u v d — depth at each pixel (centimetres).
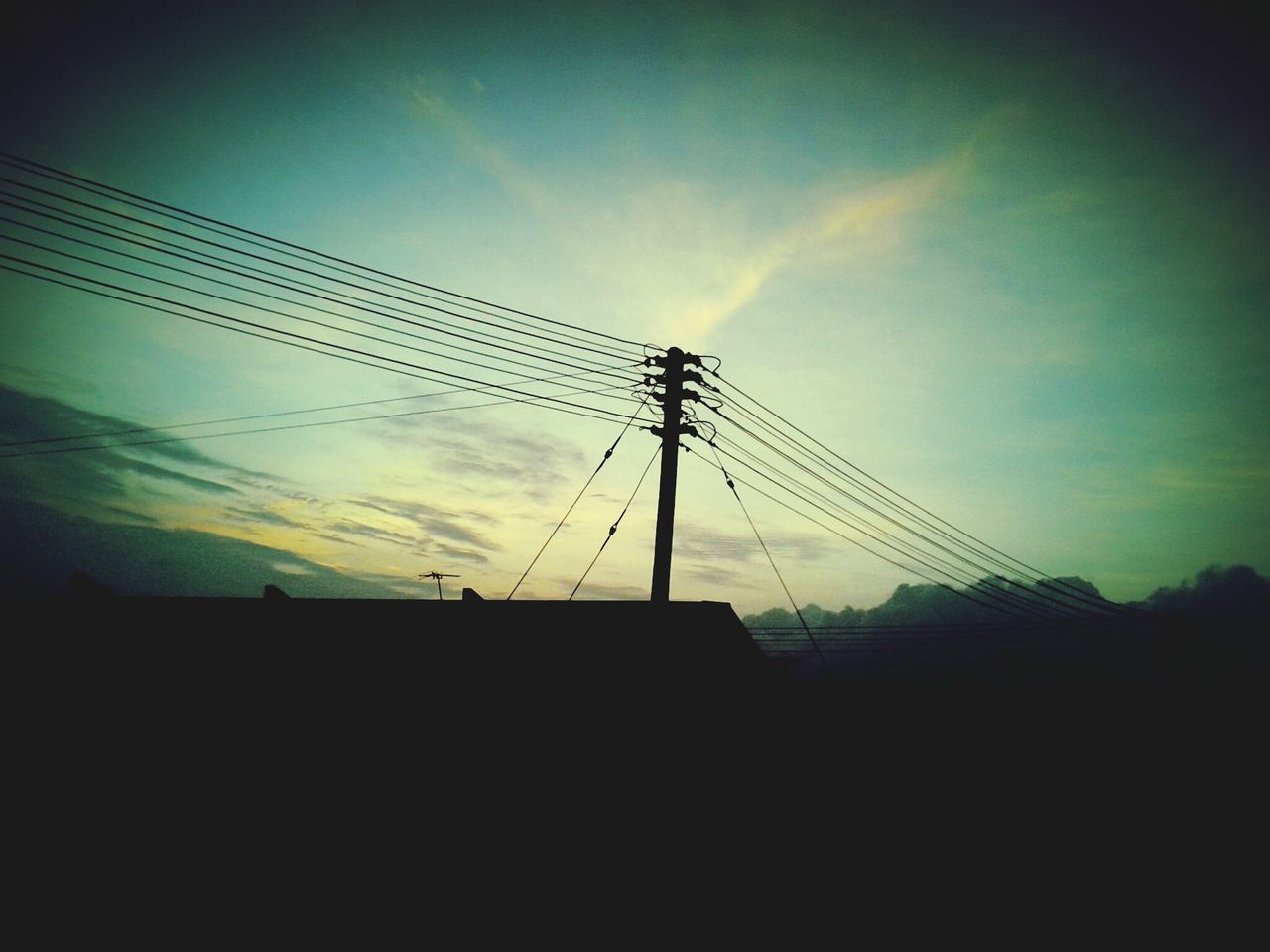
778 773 1152
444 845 877
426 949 795
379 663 1050
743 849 1034
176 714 900
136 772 841
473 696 1029
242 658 997
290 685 970
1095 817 1638
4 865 748
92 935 729
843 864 1125
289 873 813
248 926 766
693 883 961
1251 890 1268
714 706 1191
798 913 993
